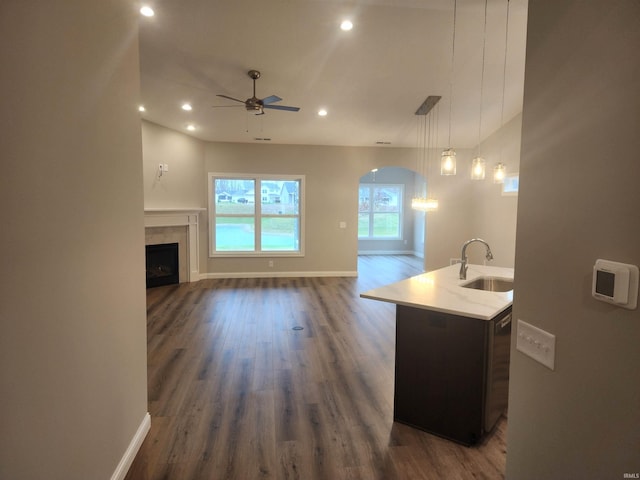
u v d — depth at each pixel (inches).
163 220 254.4
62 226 54.7
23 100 45.8
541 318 44.4
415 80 186.1
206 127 252.8
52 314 52.2
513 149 246.1
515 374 49.9
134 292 85.3
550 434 42.9
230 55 160.7
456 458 84.4
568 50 39.5
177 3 128.3
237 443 89.6
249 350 147.2
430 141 285.3
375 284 272.5
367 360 137.9
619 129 33.1
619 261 33.2
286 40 150.6
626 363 32.6
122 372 77.9
